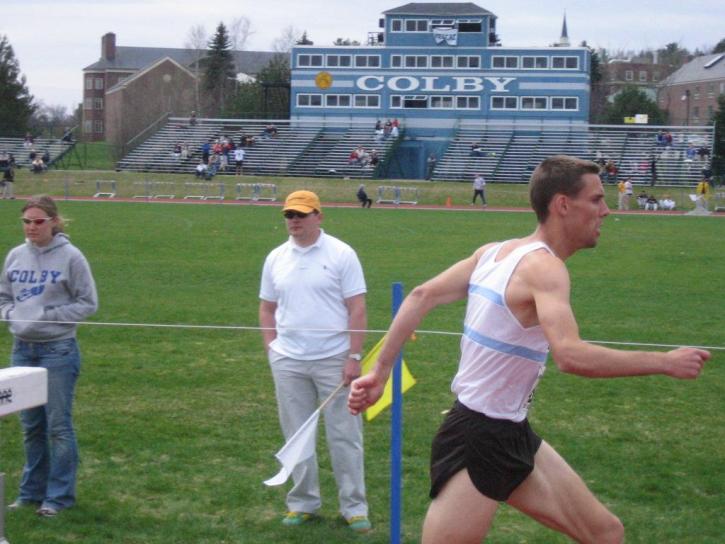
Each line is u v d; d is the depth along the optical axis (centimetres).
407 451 855
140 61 14700
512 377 433
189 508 721
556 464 459
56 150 7481
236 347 1307
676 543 665
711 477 799
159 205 4950
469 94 7312
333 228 3616
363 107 7431
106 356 1236
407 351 1280
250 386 1089
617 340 1441
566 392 1067
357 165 6706
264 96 8538
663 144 6825
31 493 722
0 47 9894
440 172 6662
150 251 2644
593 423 954
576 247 436
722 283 2139
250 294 1870
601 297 1900
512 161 6775
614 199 5838
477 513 439
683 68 14125
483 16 7244
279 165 6781
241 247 2773
